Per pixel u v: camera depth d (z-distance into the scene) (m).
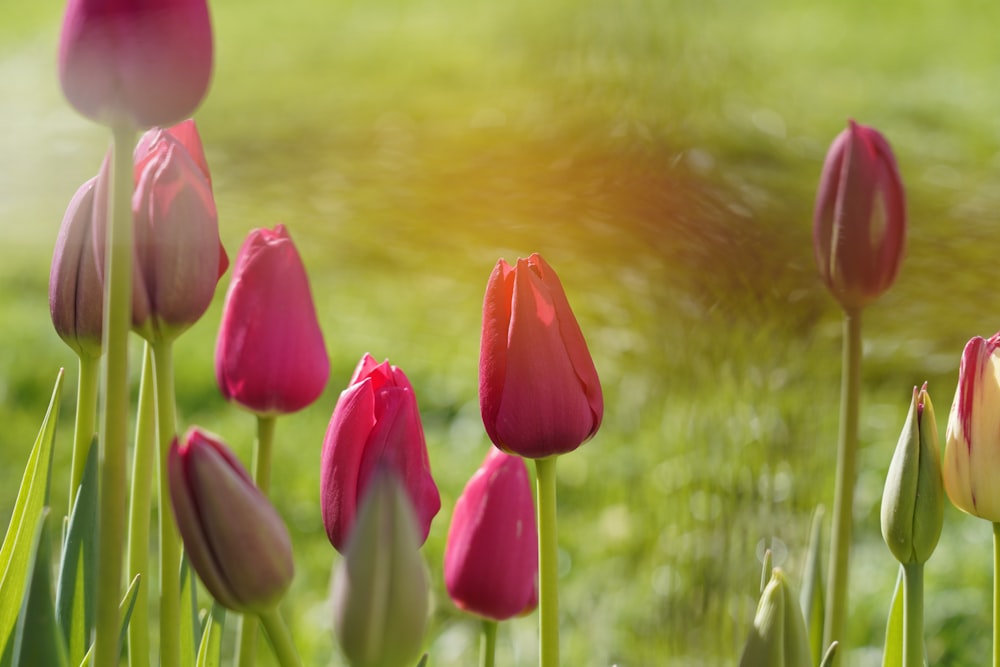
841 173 1.32
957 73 6.32
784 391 1.67
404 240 4.28
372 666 1.11
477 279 4.09
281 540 1.13
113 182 1.12
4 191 5.05
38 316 3.71
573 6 6.64
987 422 1.21
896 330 3.30
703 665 1.68
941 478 1.22
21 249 4.42
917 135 5.24
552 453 1.19
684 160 3.08
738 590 1.63
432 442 3.03
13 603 1.23
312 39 8.23
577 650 1.97
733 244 2.07
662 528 2.13
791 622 1.17
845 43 7.00
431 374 3.43
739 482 1.63
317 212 4.61
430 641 2.09
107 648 1.13
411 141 5.39
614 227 3.31
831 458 2.43
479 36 7.35
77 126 6.04
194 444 1.12
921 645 1.23
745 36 6.37
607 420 2.89
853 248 1.31
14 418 2.97
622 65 3.35
